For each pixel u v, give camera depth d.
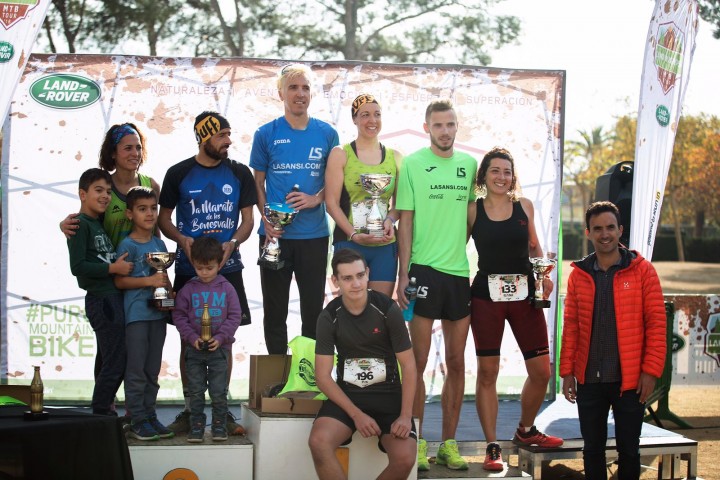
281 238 4.89
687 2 5.84
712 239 32.84
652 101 5.65
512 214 4.58
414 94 6.69
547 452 4.77
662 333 4.26
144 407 4.33
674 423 7.23
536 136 6.89
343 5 18.09
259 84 6.51
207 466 4.21
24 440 3.04
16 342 6.26
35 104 6.26
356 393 4.12
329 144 4.92
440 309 4.53
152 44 16.70
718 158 32.19
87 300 4.32
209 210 4.64
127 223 4.51
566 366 4.48
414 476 4.21
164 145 6.40
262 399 4.32
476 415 6.21
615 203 6.64
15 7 4.16
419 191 4.56
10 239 6.25
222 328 4.33
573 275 4.50
